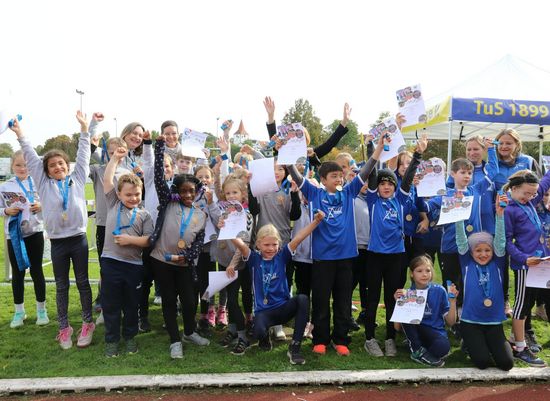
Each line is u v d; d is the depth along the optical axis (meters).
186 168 5.71
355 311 6.04
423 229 5.26
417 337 4.34
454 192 4.84
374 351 4.45
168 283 4.44
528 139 12.77
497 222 4.27
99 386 3.65
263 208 4.97
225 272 4.46
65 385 3.63
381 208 4.60
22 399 3.53
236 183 4.68
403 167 5.56
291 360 4.18
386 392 3.71
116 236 4.29
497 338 4.14
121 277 4.39
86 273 4.71
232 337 4.74
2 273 7.95
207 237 4.95
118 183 4.46
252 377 3.81
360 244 5.29
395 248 4.54
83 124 4.86
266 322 4.37
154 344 4.68
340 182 4.55
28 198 5.25
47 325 5.23
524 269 4.34
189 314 4.63
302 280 5.06
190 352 4.46
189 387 3.71
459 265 5.02
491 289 4.22
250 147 6.86
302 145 4.44
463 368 4.09
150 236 4.38
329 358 4.33
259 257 4.54
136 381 3.71
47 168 4.63
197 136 5.52
